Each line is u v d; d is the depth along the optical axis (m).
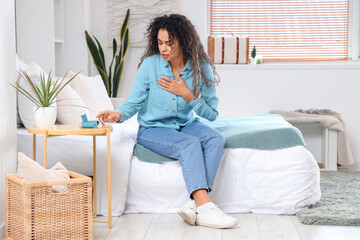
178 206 2.95
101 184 2.92
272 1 5.38
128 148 2.94
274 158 2.96
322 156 4.72
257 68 4.98
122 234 2.56
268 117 3.85
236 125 3.36
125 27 4.94
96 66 4.87
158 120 2.99
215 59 5.00
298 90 4.97
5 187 2.43
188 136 2.80
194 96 2.89
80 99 3.52
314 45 5.34
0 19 2.52
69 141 3.01
